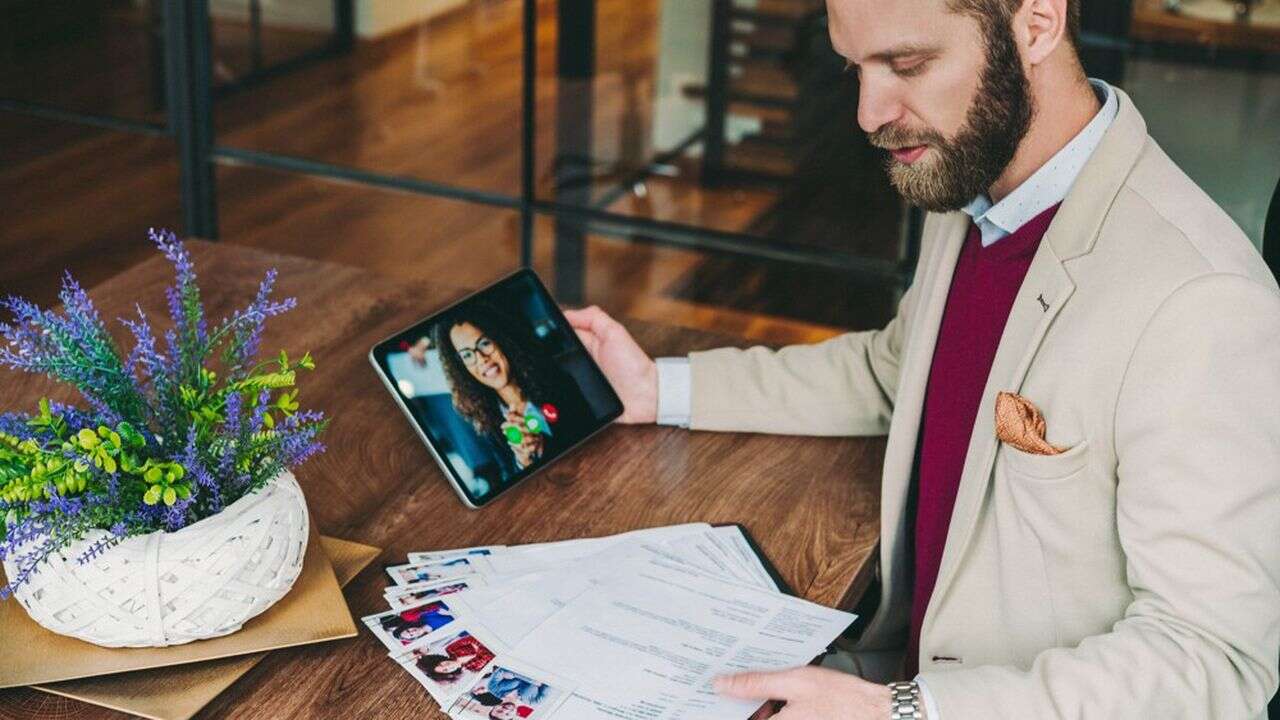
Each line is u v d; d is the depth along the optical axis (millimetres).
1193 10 2615
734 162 3068
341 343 1770
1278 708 1558
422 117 3295
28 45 3508
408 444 1568
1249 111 2641
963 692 1189
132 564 1150
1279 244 1564
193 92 3447
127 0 3400
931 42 1243
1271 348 1194
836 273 3086
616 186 3188
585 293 3328
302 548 1252
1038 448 1286
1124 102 1334
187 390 1221
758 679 1193
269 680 1200
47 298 3465
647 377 1633
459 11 3148
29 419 1196
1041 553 1316
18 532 1121
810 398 1641
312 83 3350
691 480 1532
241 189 3523
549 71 3121
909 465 1496
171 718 1142
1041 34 1259
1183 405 1193
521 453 1525
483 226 3352
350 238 3459
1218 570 1171
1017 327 1337
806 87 2939
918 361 1508
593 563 1366
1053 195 1365
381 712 1169
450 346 1551
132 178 3586
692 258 3195
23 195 3648
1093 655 1200
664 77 3041
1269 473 1177
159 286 1917
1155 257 1248
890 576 1525
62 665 1182
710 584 1345
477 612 1284
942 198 1332
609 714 1169
